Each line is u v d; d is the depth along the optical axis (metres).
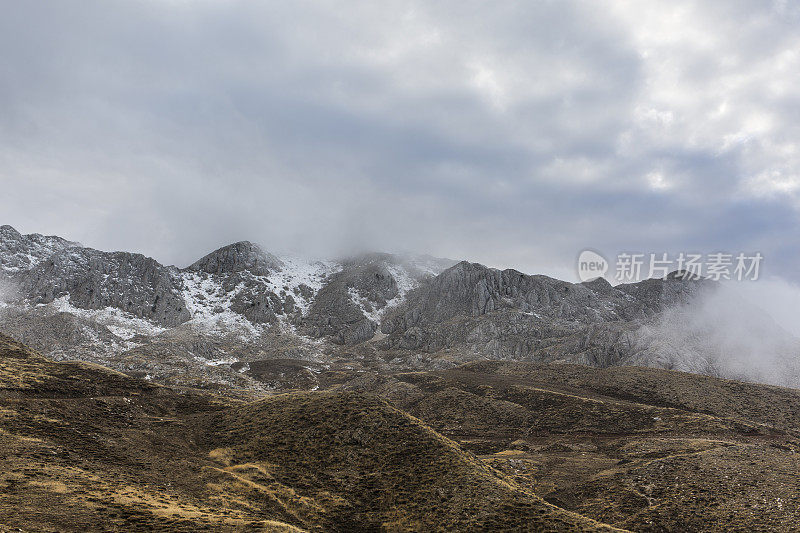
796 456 98.75
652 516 76.06
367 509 67.50
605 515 80.19
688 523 72.81
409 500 68.00
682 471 91.88
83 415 84.50
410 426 86.06
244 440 86.00
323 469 76.81
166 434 87.19
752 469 89.25
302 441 83.69
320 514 65.69
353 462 78.25
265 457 80.25
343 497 69.88
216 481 72.06
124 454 73.88
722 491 80.94
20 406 80.38
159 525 49.72
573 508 85.56
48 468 59.94
